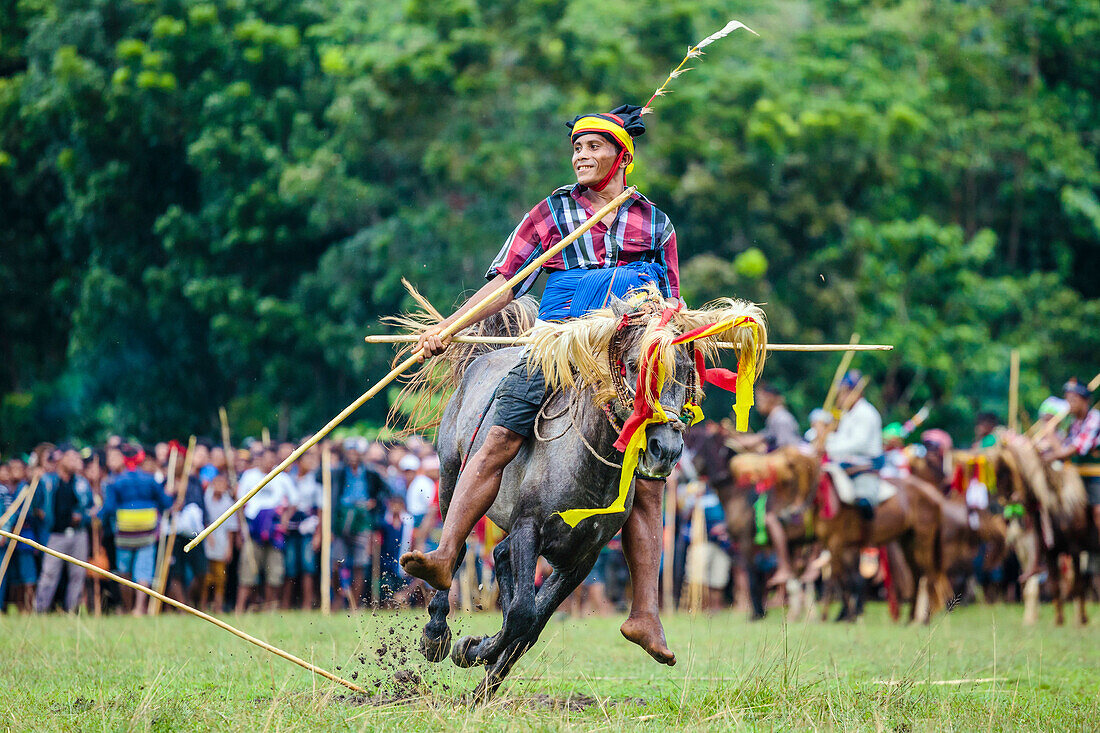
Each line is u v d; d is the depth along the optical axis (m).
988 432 29.38
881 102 44.25
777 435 27.11
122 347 42.41
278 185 39.78
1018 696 10.95
